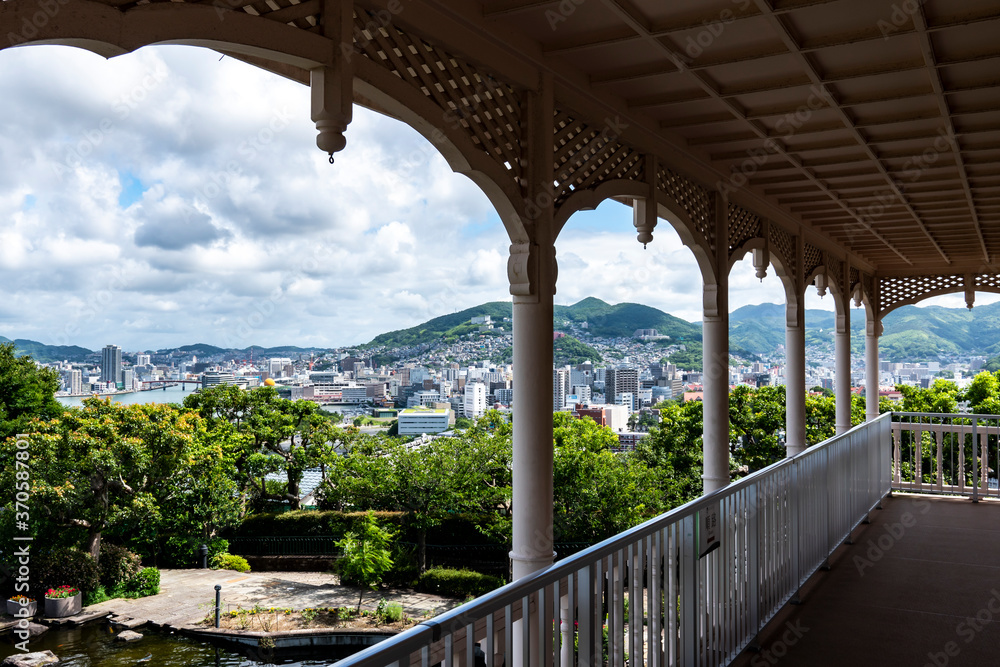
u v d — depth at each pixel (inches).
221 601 642.2
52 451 599.5
